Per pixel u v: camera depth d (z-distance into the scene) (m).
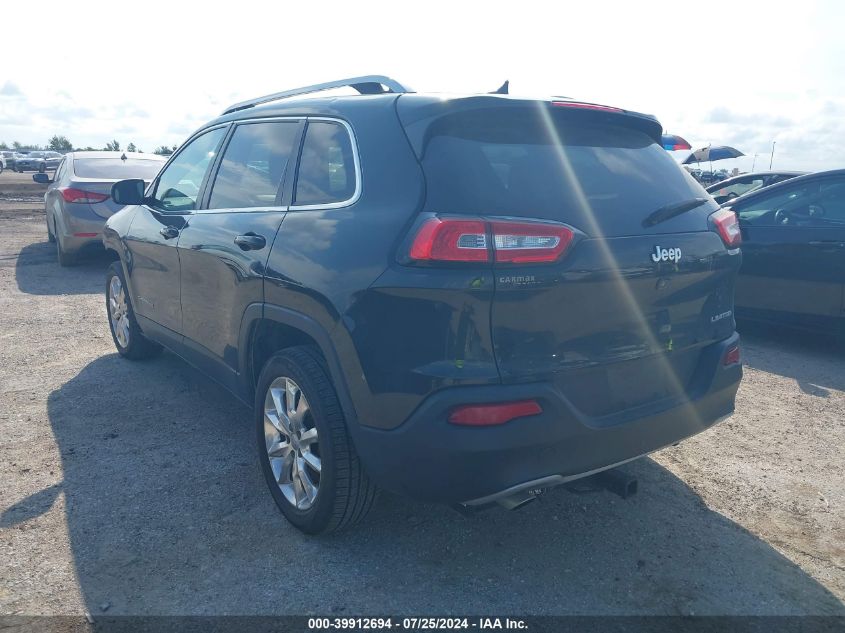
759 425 4.71
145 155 10.88
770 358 6.31
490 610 2.76
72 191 9.42
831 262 6.11
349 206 2.94
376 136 2.95
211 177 4.19
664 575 3.01
